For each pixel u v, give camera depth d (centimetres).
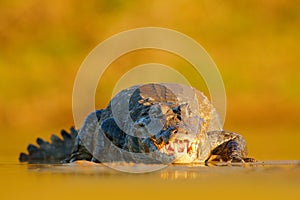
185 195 2009
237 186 2205
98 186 2247
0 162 3519
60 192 2109
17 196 2033
